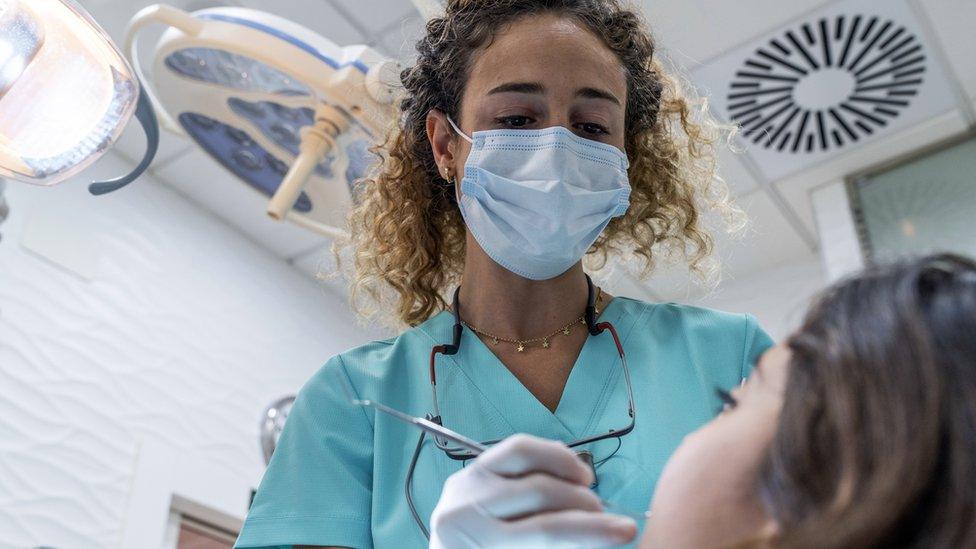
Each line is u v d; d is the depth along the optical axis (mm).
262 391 3598
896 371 544
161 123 2875
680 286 3848
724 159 3498
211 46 2389
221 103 2697
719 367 1310
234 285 3715
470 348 1368
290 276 4000
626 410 1268
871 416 534
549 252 1333
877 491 511
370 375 1372
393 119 1854
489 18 1452
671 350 1334
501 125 1402
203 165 3580
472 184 1378
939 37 3064
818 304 627
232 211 3781
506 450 790
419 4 2182
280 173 2912
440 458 1255
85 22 1693
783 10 3000
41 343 2961
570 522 754
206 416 3342
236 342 3596
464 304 1445
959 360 541
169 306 3414
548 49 1401
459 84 1465
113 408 3066
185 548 3217
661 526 617
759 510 578
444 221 1693
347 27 3088
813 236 3773
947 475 512
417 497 1230
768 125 3361
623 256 1803
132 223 3438
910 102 3293
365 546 1256
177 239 3576
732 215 1843
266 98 2590
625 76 1482
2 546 2611
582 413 1278
